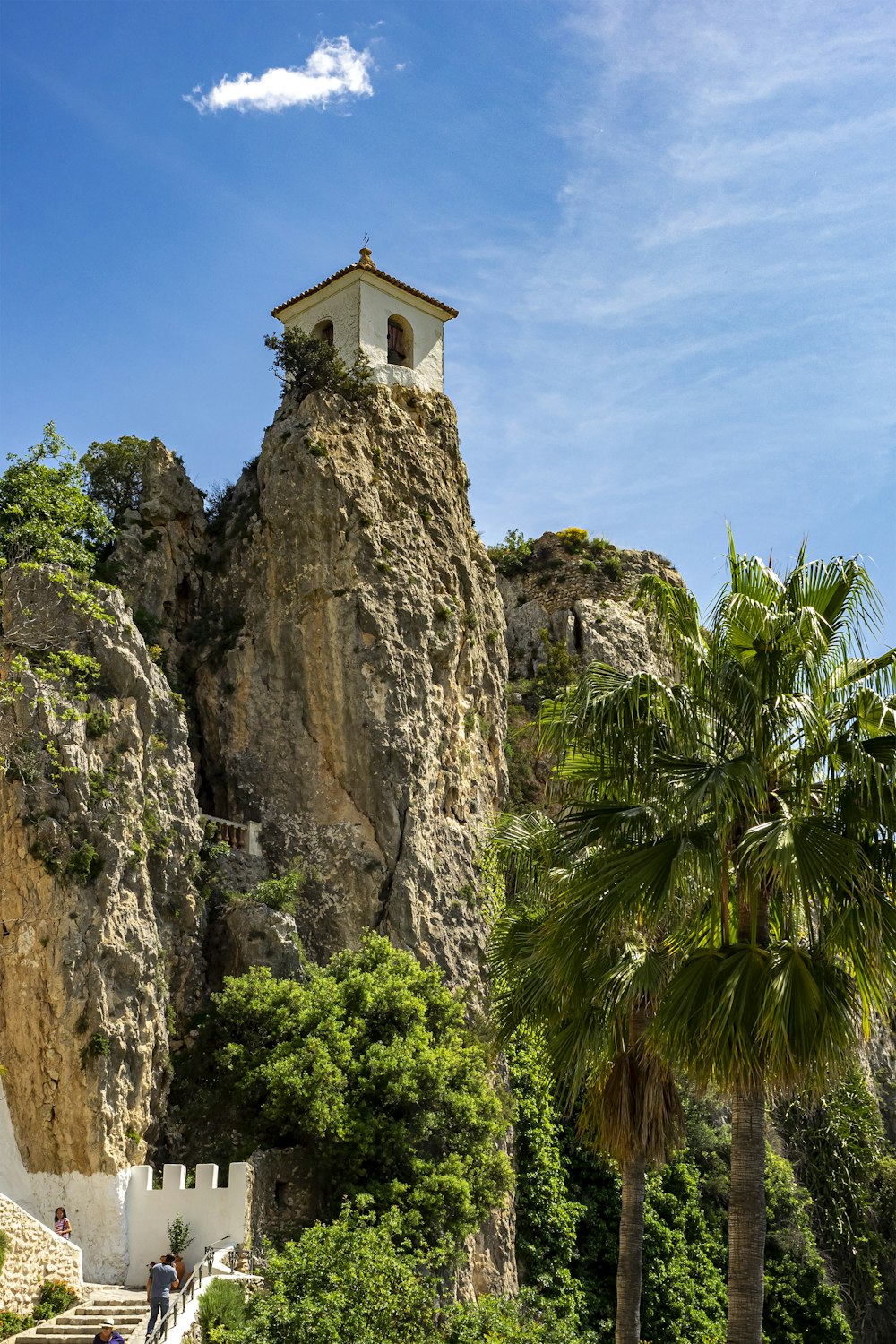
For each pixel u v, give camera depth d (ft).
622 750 55.47
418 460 157.79
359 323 161.17
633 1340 65.21
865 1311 169.27
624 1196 67.31
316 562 144.56
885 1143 195.21
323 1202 104.83
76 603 112.37
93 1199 96.43
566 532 219.00
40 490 134.41
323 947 130.11
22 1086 99.45
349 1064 106.63
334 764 137.90
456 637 150.71
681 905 57.41
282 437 151.84
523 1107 135.44
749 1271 50.62
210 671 145.69
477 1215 107.14
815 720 51.85
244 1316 76.07
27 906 103.24
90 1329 77.77
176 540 153.07
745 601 54.03
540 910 68.28
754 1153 51.34
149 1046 104.12
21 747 106.42
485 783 152.35
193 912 116.88
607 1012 59.67
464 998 128.36
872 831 51.90
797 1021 49.19
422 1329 78.74
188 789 120.16
